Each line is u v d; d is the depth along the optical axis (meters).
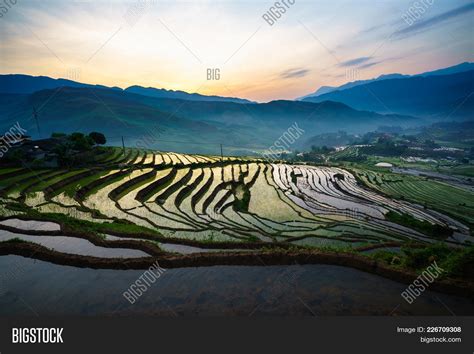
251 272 16.19
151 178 53.91
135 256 18.81
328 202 54.88
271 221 37.38
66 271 17.05
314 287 14.41
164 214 33.69
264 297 13.73
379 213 50.00
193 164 75.12
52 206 32.28
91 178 48.44
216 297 13.84
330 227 36.03
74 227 23.53
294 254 17.14
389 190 84.88
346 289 14.16
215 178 61.84
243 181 62.59
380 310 12.47
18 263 18.09
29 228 23.81
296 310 12.59
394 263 16.52
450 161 177.00
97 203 36.28
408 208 59.50
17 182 42.31
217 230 29.47
